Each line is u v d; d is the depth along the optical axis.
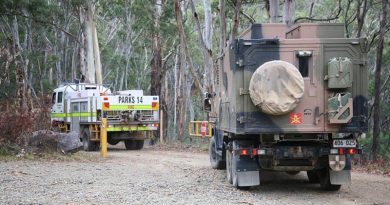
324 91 10.62
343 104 10.40
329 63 10.46
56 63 47.25
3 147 17.23
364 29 32.72
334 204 10.14
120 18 45.78
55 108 26.55
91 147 23.38
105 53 51.88
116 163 16.88
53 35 45.69
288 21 21.42
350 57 10.62
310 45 10.63
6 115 17.59
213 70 24.73
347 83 10.41
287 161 11.41
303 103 10.59
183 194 10.89
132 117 22.91
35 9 28.45
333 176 11.42
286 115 10.59
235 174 11.67
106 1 39.88
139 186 11.83
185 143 27.97
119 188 11.51
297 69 10.47
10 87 33.75
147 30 36.16
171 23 33.66
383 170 15.70
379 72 19.17
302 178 13.96
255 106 10.61
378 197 11.02
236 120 10.66
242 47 10.70
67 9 38.12
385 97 31.56
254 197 10.80
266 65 10.38
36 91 43.47
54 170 14.47
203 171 14.91
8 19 33.00
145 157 19.64
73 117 24.55
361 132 10.59
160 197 10.45
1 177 12.82
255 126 10.62
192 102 50.59
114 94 23.45
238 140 11.54
